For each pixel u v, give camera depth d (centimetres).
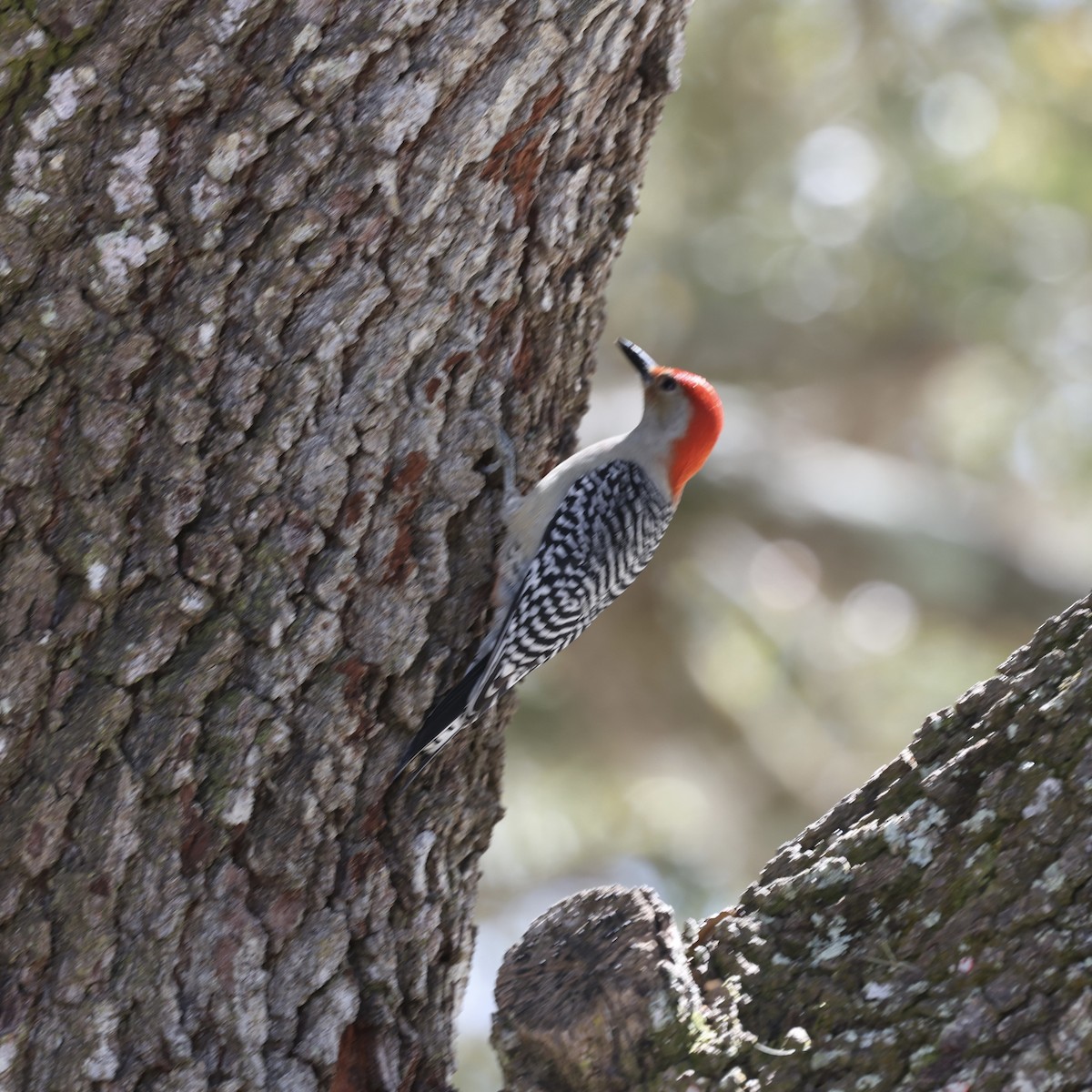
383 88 750
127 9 707
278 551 739
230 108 727
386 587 782
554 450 945
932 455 2259
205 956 708
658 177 2094
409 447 784
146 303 718
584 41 795
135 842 699
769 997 657
